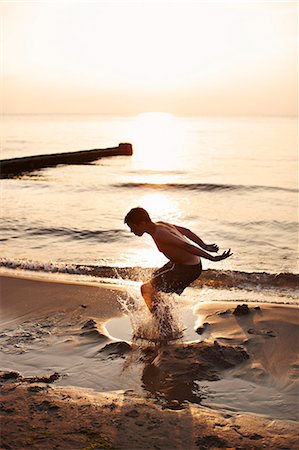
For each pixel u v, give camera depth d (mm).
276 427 2953
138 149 49906
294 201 17781
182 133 99625
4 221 12766
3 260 8141
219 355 3984
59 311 5285
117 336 4562
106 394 3396
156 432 2863
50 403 3205
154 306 4590
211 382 3613
